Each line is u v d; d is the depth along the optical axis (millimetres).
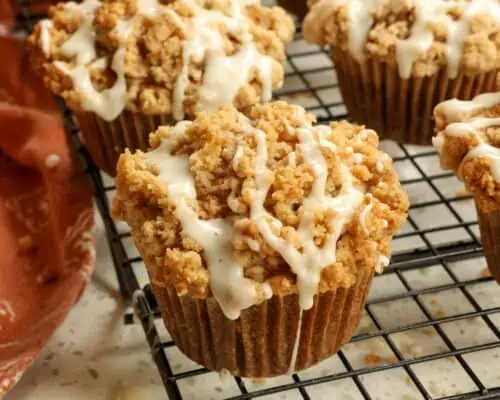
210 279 313
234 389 353
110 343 370
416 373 353
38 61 405
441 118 365
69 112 451
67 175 414
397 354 341
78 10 407
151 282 336
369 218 318
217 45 389
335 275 312
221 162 325
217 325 327
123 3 399
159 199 322
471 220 414
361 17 407
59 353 366
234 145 328
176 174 327
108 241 398
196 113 386
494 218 354
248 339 331
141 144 406
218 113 341
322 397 349
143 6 396
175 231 318
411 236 401
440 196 406
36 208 417
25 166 434
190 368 361
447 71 398
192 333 336
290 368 344
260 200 316
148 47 388
